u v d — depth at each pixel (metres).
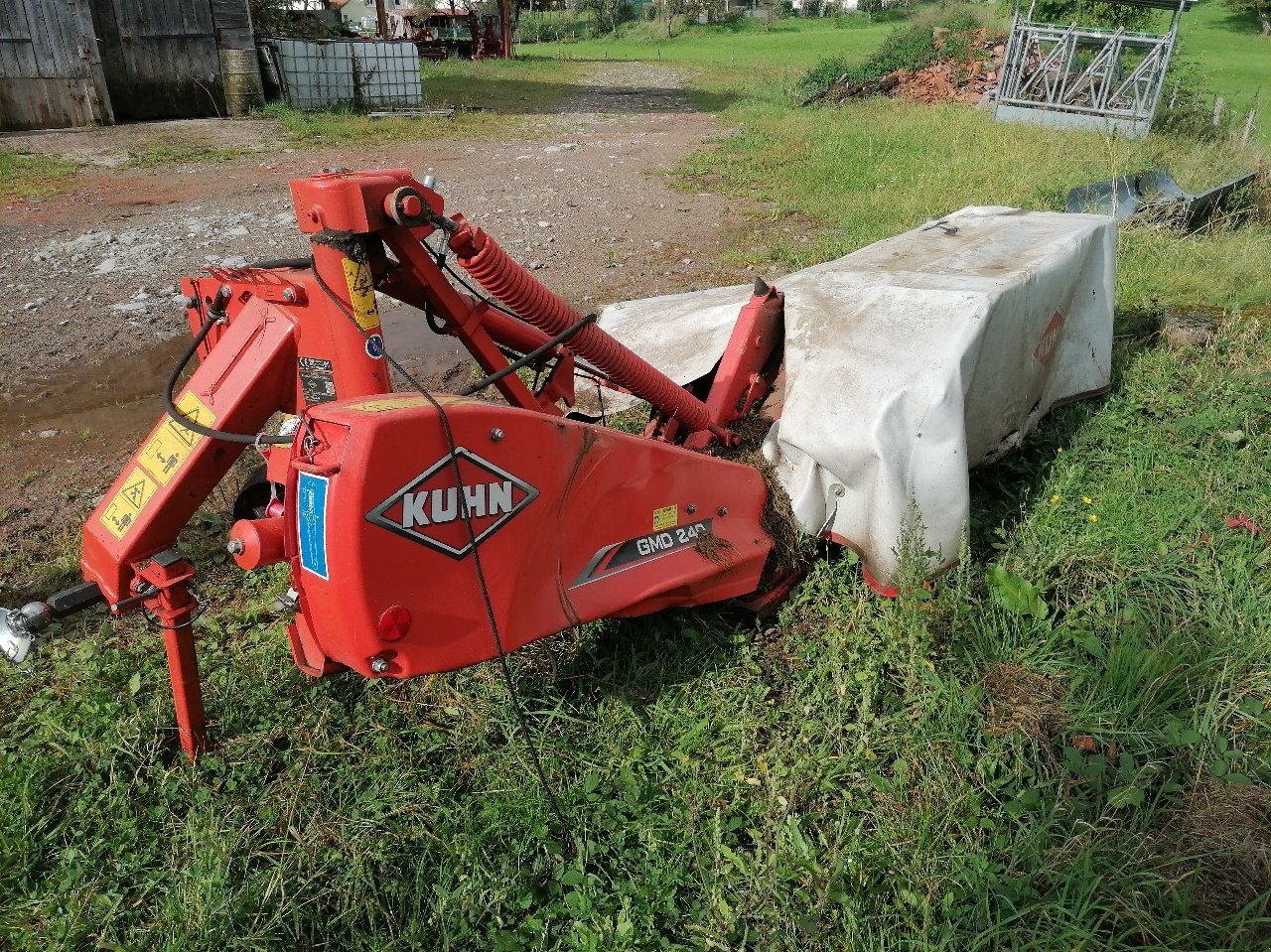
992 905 2.54
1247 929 2.42
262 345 2.80
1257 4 43.78
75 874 2.63
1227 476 4.57
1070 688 3.22
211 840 2.68
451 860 2.67
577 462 2.76
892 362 3.71
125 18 16.56
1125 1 15.50
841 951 2.45
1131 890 2.51
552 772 2.98
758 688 3.28
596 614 2.90
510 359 3.53
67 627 3.81
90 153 14.27
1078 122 16.30
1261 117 17.69
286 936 2.51
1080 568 3.93
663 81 28.83
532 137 17.50
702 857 2.71
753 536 3.56
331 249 2.56
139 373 6.48
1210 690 3.25
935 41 22.23
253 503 3.57
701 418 3.74
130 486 2.89
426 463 2.33
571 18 58.78
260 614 3.81
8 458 5.27
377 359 2.70
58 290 8.16
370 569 2.28
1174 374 5.68
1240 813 2.75
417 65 20.08
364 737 3.14
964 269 4.37
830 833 2.77
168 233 9.90
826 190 12.18
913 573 3.42
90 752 3.02
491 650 2.59
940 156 13.40
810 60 35.19
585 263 9.11
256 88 18.25
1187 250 7.97
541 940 2.48
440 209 2.75
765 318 4.02
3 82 15.36
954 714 3.07
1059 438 5.00
